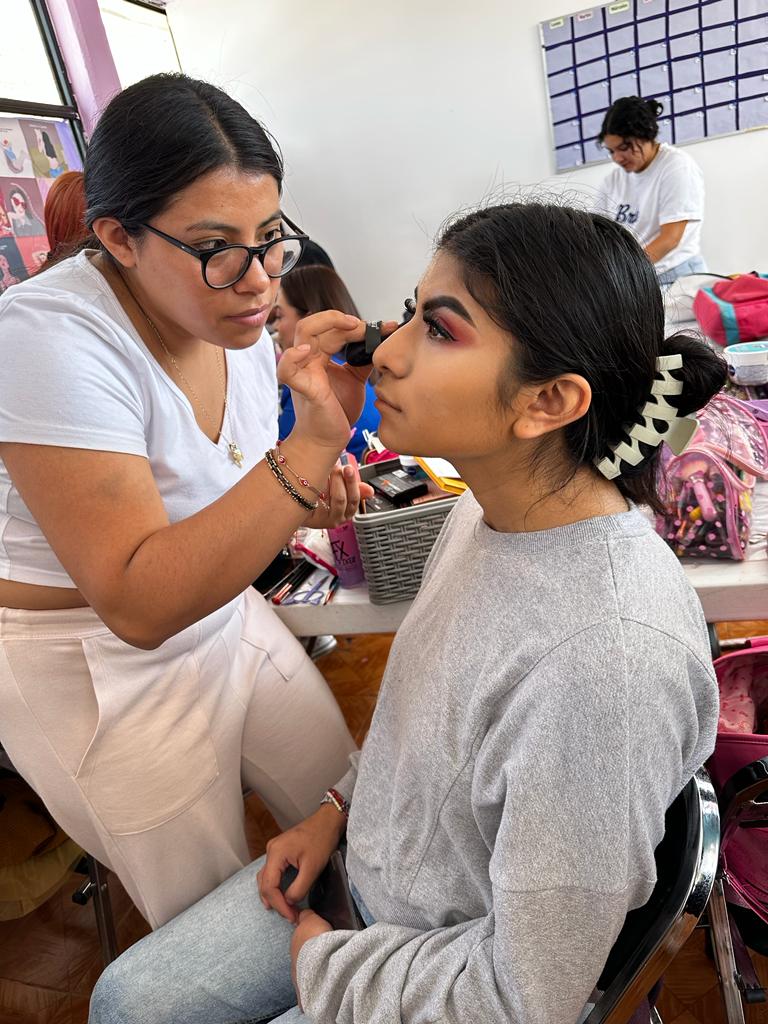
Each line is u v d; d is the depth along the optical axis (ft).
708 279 7.61
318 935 2.47
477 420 1.90
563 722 1.77
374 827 2.56
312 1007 2.30
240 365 3.41
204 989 2.85
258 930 2.97
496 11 12.21
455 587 2.23
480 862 2.18
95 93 11.57
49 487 2.43
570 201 2.15
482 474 2.04
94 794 3.19
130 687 3.09
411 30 12.78
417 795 2.24
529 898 1.81
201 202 2.29
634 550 1.91
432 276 1.90
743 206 12.18
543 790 1.78
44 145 10.64
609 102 12.22
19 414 2.38
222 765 3.51
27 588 2.96
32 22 10.87
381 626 4.13
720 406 4.55
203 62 14.24
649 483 2.14
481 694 1.97
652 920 2.06
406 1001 2.10
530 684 1.84
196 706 3.32
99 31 11.55
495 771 1.94
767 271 12.49
